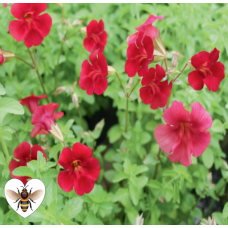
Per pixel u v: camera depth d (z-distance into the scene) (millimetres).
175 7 451
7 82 431
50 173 329
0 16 424
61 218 303
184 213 440
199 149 323
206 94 407
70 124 370
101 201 351
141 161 457
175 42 479
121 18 514
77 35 476
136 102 501
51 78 479
